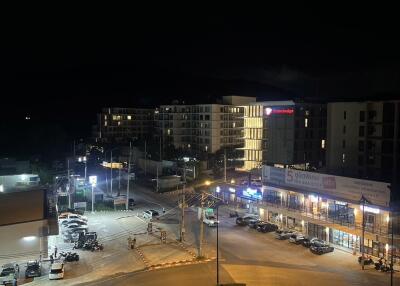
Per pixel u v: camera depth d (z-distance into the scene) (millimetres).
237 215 77375
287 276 48562
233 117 134250
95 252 58438
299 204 66688
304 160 103125
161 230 68750
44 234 46469
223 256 56094
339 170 94312
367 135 89250
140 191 104938
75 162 138500
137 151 139875
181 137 142625
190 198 94438
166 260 54844
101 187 109688
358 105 90812
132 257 56156
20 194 58938
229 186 88375
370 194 55406
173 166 123625
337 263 53031
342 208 59188
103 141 167875
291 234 62844
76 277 49250
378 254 54000
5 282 45844
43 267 52688
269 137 107125
